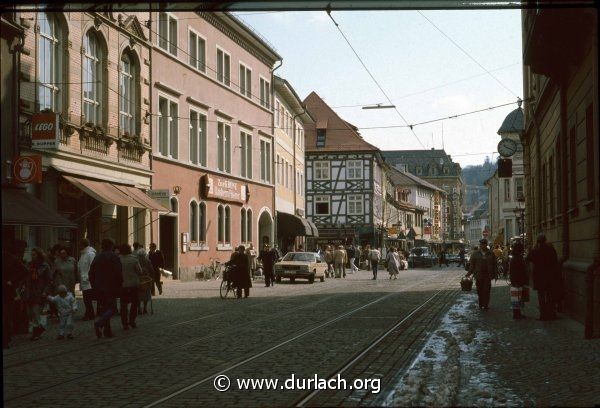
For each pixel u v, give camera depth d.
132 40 32.12
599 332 13.61
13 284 13.59
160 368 10.75
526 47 18.80
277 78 53.69
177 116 37.34
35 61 24.45
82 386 9.34
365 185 79.69
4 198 17.72
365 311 20.67
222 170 43.69
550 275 17.70
